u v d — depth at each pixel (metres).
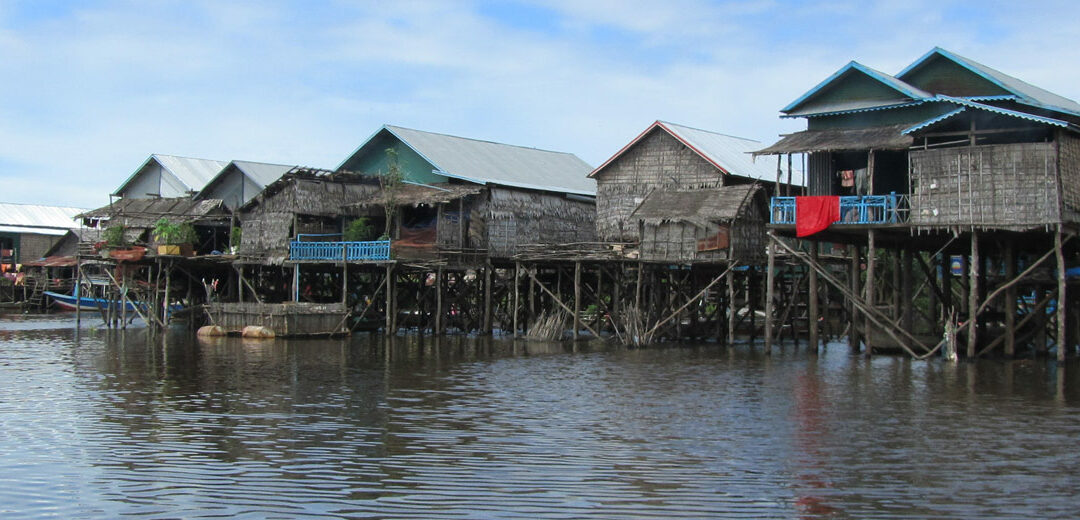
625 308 37.59
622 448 16.39
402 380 25.16
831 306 40.91
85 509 12.92
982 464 15.26
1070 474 14.66
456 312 47.16
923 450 16.25
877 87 32.16
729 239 34.62
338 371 27.19
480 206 42.22
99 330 45.22
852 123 32.84
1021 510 12.83
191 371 27.17
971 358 28.38
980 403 20.88
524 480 14.28
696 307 38.34
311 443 16.84
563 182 46.66
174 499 13.34
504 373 26.67
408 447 16.50
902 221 28.67
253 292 43.06
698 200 36.12
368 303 41.50
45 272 64.12
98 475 14.62
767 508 12.89
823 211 29.17
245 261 43.03
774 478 14.40
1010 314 28.73
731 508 12.89
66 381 24.92
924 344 31.67
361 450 16.28
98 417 19.41
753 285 37.16
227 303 41.81
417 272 42.44
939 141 28.72
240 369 27.70
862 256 39.62
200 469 14.97
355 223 41.91
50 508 12.98
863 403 20.98
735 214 34.53
